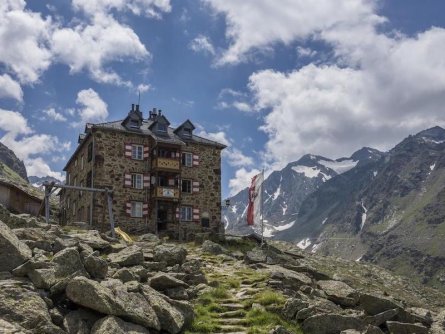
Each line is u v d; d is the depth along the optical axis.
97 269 17.25
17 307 13.53
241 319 18.19
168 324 15.95
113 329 13.85
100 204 51.84
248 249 44.06
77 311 14.79
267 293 20.83
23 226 24.33
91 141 54.72
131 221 52.97
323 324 18.70
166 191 54.22
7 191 48.75
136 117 56.62
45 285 15.20
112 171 53.34
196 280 22.05
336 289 24.30
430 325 22.75
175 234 53.94
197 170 57.50
